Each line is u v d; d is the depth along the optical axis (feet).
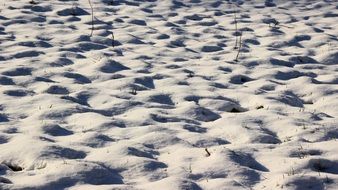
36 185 14.52
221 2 50.72
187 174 16.10
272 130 20.92
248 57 32.99
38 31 36.09
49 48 32.27
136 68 29.43
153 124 20.99
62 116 21.26
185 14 44.78
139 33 37.76
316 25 42.93
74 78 26.91
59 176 15.08
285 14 46.78
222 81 27.94
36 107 22.27
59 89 24.79
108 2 47.52
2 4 43.04
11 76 26.45
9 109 21.90
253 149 18.42
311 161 16.96
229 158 17.16
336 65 32.24
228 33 39.34
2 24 37.11
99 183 15.19
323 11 48.73
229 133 20.35
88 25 39.11
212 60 32.17
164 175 16.08
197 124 21.63
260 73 29.68
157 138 19.13
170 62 31.32
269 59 32.24
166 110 22.91
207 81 27.48
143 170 16.28
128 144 18.37
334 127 20.62
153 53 33.04
